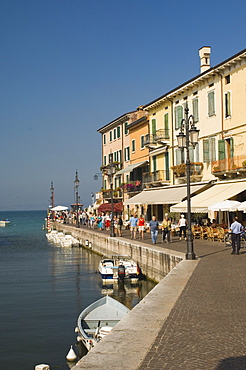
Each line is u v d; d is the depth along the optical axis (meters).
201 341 7.72
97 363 6.64
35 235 81.12
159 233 42.25
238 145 33.25
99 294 24.61
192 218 37.97
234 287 13.29
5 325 18.44
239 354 6.96
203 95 38.53
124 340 7.84
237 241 22.62
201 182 37.50
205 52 42.00
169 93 44.41
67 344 16.02
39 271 34.03
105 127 70.12
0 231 96.88
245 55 31.83
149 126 51.38
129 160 59.56
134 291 24.89
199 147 39.03
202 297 11.83
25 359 14.55
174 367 6.39
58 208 89.50
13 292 25.50
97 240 44.38
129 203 47.16
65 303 22.50
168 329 8.59
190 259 20.55
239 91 33.31
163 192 42.91
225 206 26.44
